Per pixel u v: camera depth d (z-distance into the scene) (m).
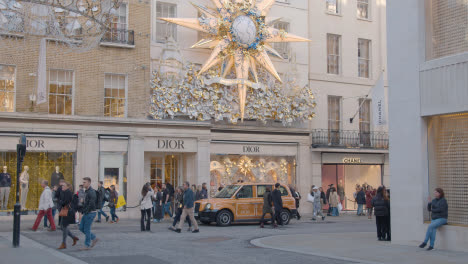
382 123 24.59
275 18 28.69
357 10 33.12
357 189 29.59
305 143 30.33
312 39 31.25
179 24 26.08
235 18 27.25
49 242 15.09
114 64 24.98
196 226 18.33
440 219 13.36
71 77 24.22
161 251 13.17
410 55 14.98
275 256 12.26
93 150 24.22
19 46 22.25
